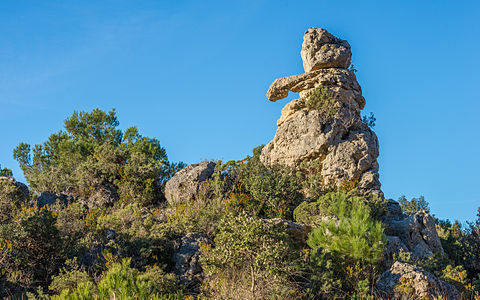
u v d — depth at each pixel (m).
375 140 25.48
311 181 23.92
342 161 24.05
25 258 14.70
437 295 13.72
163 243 17.19
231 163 25.38
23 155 35.72
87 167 26.52
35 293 14.02
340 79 26.83
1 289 13.58
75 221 17.62
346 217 16.56
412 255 18.73
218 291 13.83
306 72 28.44
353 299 13.98
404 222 20.44
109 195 25.17
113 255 16.11
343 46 28.34
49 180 26.61
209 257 14.86
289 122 26.83
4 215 19.20
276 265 13.27
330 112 25.62
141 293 11.45
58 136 36.22
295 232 18.50
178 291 13.64
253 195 22.83
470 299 14.86
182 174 25.48
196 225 18.84
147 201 24.98
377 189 23.16
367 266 15.45
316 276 14.52
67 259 15.13
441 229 24.69
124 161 27.83
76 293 11.43
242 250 13.63
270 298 13.17
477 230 21.30
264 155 27.69
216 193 23.62
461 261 20.47
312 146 25.08
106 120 37.75
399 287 13.88
